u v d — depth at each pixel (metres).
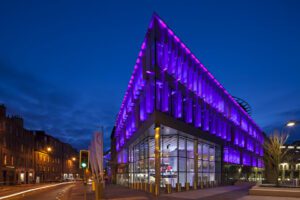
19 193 39.34
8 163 71.69
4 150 69.44
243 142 69.88
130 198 26.02
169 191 31.02
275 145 36.91
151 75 31.75
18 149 79.44
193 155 40.59
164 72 32.53
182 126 35.50
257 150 89.00
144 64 35.41
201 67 43.31
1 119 68.12
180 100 35.50
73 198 27.73
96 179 27.59
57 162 122.94
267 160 40.38
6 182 70.31
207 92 45.41
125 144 55.38
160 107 31.50
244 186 46.47
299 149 86.31
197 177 40.31
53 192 40.66
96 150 26.02
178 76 35.75
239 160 64.88
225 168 52.44
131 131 46.47
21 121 83.44
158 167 30.58
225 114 54.81
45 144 106.12
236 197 25.91
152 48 31.98
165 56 32.94
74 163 164.62
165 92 32.25
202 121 42.69
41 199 29.45
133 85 44.31
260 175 89.94
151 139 37.31
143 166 40.12
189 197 26.47
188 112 37.44
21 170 81.19
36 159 95.62
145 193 32.50
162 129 33.72
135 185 44.12
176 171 36.09
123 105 58.81
